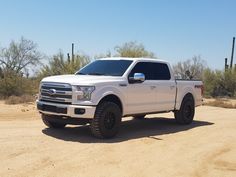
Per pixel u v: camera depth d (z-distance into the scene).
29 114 16.16
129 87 11.66
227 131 13.03
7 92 25.23
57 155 9.04
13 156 8.80
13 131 11.69
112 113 11.04
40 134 11.27
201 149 10.26
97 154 9.30
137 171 8.20
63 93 10.75
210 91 40.81
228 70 41.47
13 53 46.31
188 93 14.33
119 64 12.16
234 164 8.98
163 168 8.49
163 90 13.01
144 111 12.34
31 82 27.83
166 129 13.23
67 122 10.99
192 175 8.09
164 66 13.34
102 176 7.79
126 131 12.55
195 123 14.88
